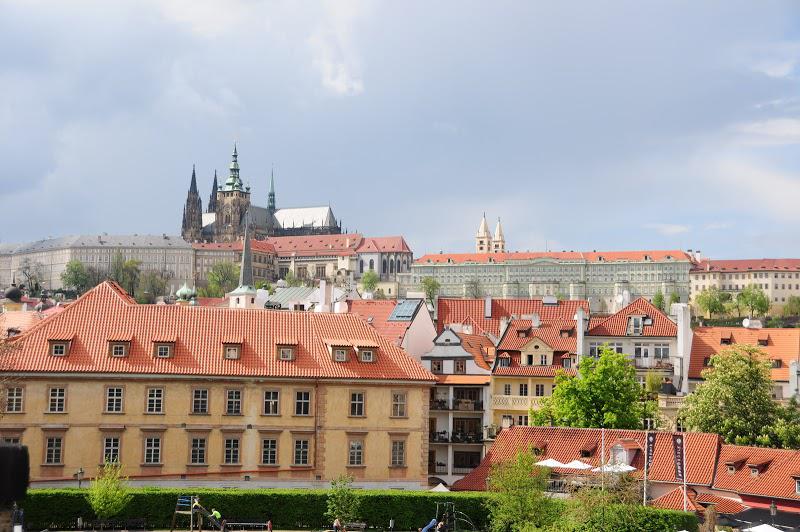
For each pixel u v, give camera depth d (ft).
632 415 473.67
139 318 434.71
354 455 428.56
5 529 161.58
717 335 606.55
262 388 424.05
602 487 354.74
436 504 387.34
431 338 586.45
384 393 432.66
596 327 582.35
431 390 540.93
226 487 416.67
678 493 398.83
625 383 479.00
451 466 528.63
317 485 423.64
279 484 421.18
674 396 551.59
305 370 428.15
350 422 428.97
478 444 530.27
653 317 583.58
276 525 381.40
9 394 403.95
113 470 377.09
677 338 572.51
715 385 480.23
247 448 420.36
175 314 440.45
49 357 411.13
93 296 441.27
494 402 542.57
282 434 423.64
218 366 422.82
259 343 435.53
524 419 539.29
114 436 410.93
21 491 163.32
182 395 417.69
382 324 584.81
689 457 426.92
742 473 413.59
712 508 356.38
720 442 433.48
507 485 370.53
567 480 406.00
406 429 433.07
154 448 414.21
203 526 377.09
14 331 493.36
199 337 432.66
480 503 386.73
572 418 474.90
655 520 349.00
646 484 399.03
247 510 380.37
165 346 422.41
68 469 406.21
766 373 491.31
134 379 413.80
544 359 553.23
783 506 393.50
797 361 583.99
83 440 408.46
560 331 572.10
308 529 381.81
